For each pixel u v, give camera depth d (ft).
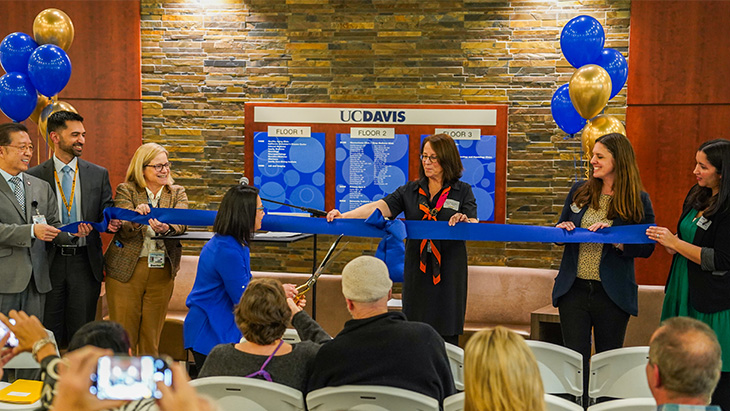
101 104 21.91
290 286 11.75
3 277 13.76
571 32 17.01
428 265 13.39
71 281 15.12
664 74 20.21
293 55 21.33
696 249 12.01
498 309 19.36
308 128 21.30
